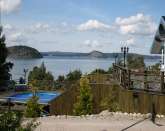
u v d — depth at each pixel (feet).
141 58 113.50
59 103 67.21
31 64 331.16
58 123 46.47
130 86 57.41
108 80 67.41
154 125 45.83
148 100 54.03
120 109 57.52
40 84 109.60
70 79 122.62
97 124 46.09
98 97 62.08
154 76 59.98
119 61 96.07
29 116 58.59
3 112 22.06
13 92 102.53
